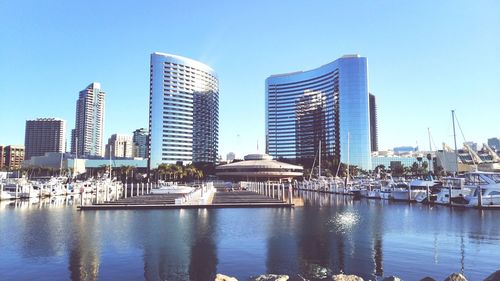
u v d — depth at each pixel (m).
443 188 77.62
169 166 195.12
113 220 52.81
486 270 27.81
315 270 28.02
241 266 29.06
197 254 32.66
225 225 48.19
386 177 156.75
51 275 26.64
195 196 86.94
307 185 149.88
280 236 40.75
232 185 152.12
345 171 191.62
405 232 43.34
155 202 74.44
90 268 28.36
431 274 26.92
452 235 41.44
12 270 27.77
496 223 50.41
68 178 169.12
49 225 48.12
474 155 119.75
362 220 53.31
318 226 47.66
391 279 22.38
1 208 70.69
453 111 92.88
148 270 27.94
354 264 29.48
